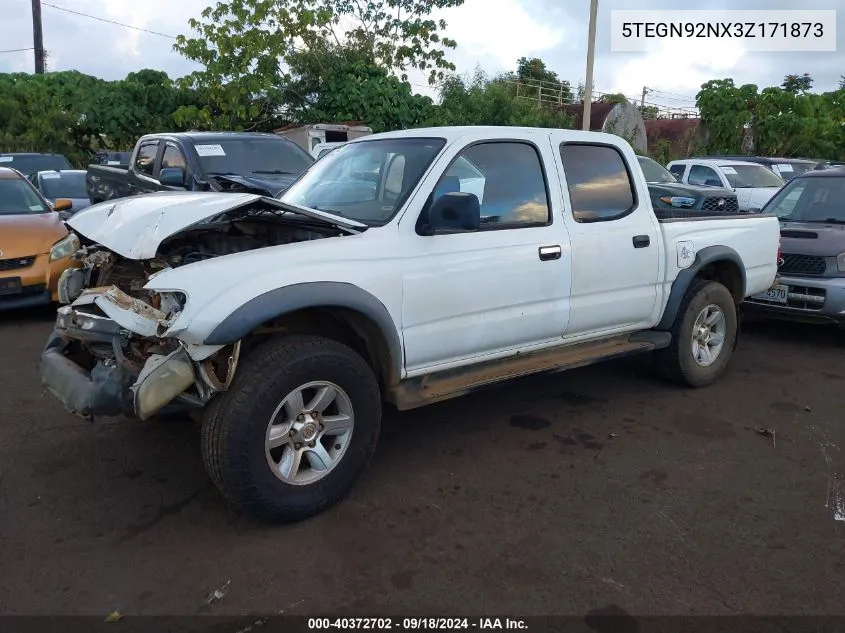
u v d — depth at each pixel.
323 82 19.98
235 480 3.21
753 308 7.23
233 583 2.99
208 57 18.75
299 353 3.34
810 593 2.96
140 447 4.28
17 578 2.99
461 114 21.30
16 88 21.30
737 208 11.92
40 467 4.01
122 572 3.05
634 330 5.12
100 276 3.81
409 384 3.98
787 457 4.29
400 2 20.92
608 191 4.89
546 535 3.38
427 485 3.88
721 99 23.89
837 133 23.28
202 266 3.25
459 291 3.96
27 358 6.03
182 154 8.86
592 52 17.02
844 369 6.16
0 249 6.96
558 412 5.01
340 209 4.18
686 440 4.54
